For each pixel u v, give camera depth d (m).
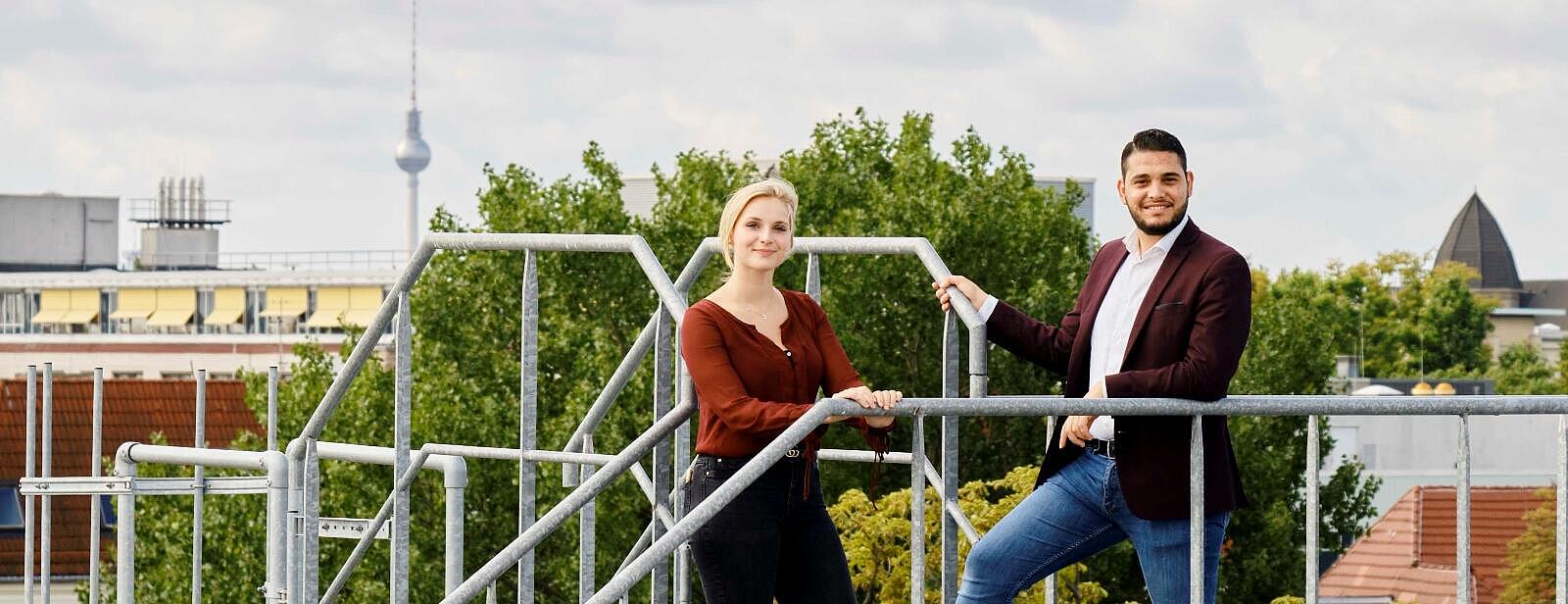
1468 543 4.27
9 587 31.73
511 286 30.77
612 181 32.31
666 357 4.96
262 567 27.36
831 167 33.78
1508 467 42.44
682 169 33.84
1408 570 29.23
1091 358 4.93
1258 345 34.59
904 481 27.12
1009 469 28.05
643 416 26.25
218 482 7.01
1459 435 4.29
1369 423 42.62
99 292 95.38
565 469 6.20
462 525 6.20
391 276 89.06
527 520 5.02
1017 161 33.00
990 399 4.17
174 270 109.88
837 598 4.73
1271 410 4.31
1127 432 4.75
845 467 26.75
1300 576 31.44
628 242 4.84
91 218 105.44
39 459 34.47
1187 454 4.70
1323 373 35.31
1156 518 4.70
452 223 31.88
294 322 90.00
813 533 4.74
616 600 3.95
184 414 38.72
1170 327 4.60
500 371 29.50
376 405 28.77
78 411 36.97
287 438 29.98
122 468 7.04
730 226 4.71
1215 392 4.37
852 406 4.04
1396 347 91.62
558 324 29.86
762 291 4.73
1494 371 92.75
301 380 30.45
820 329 4.83
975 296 5.16
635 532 25.88
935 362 28.41
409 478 5.25
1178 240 4.71
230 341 79.31
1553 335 119.56
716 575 4.63
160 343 80.50
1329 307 69.50
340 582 6.76
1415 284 92.31
